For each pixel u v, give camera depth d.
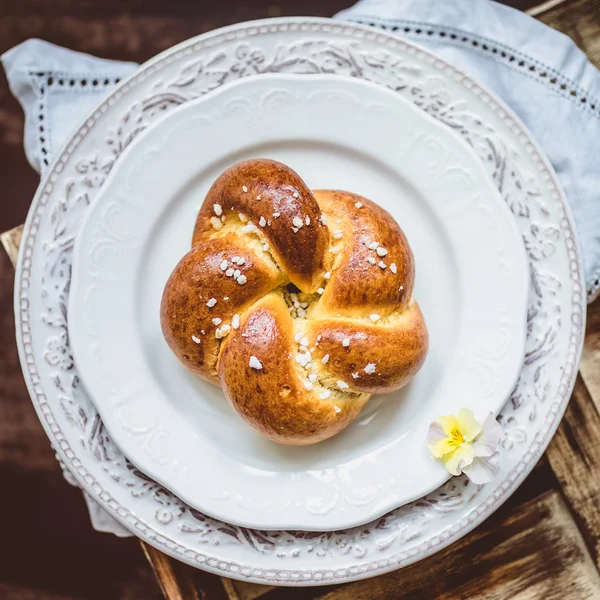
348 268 0.45
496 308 0.49
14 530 0.63
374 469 0.49
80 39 0.61
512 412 0.49
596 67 0.51
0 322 0.63
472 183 0.49
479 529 0.51
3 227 0.62
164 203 0.49
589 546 0.50
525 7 0.56
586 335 0.51
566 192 0.50
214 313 0.45
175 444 0.49
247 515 0.48
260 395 0.45
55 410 0.49
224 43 0.49
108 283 0.49
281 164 0.46
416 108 0.49
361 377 0.45
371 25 0.51
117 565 0.63
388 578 0.51
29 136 0.51
